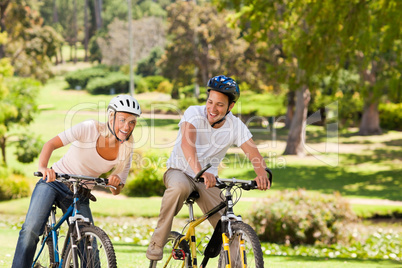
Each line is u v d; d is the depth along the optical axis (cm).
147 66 7675
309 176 2919
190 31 4634
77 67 9244
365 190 2631
